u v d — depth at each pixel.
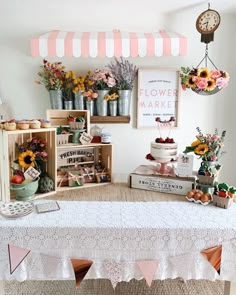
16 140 1.88
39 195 1.85
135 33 2.24
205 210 1.64
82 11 2.33
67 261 1.44
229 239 1.44
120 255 1.45
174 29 2.38
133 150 2.54
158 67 2.43
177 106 2.47
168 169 2.11
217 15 2.08
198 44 2.41
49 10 2.31
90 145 2.11
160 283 2.01
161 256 1.45
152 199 1.85
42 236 1.42
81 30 2.35
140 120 2.48
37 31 2.34
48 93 2.40
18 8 2.30
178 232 1.42
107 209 1.64
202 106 2.51
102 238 1.43
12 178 1.74
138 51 2.08
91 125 2.47
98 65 2.40
